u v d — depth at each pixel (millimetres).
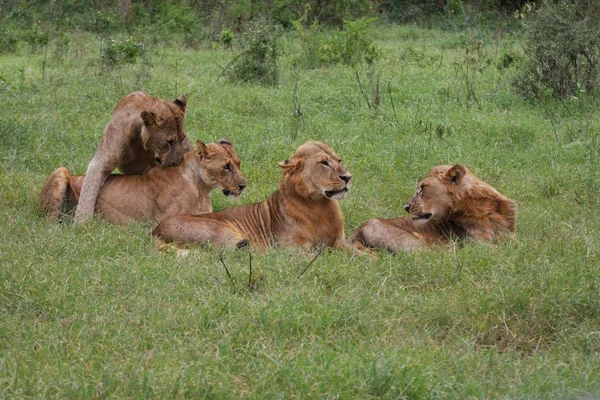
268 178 15266
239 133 17734
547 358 8516
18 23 31500
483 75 23766
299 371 7855
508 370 8266
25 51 28391
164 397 7547
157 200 12656
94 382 7758
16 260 10602
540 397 7715
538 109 20234
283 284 10148
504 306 9359
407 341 8781
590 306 9461
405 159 16406
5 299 9711
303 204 12031
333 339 8828
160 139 12680
